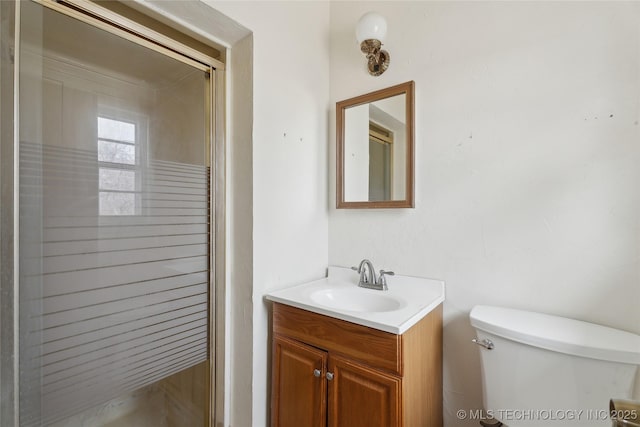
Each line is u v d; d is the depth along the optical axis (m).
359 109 1.62
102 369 1.03
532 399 0.97
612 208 1.02
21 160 0.87
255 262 1.34
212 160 1.37
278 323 1.33
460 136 1.33
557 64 1.12
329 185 1.76
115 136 1.07
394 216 1.52
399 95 1.48
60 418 0.95
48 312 0.92
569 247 1.09
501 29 1.23
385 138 1.52
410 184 1.43
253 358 1.35
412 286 1.44
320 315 1.18
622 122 1.00
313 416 1.19
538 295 1.15
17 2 0.86
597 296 1.04
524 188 1.18
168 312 1.21
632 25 0.99
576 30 1.08
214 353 1.39
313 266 1.66
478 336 1.10
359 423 1.07
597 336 0.94
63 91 0.95
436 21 1.40
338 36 1.72
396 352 0.99
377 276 1.56
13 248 0.85
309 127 1.62
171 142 1.23
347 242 1.69
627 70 0.99
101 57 1.04
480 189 1.28
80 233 0.98
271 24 1.40
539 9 1.15
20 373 0.87
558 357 0.92
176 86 1.25
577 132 1.08
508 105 1.21
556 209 1.12
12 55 0.85
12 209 0.85
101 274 1.03
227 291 1.40
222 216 1.39
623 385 0.85
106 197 1.04
